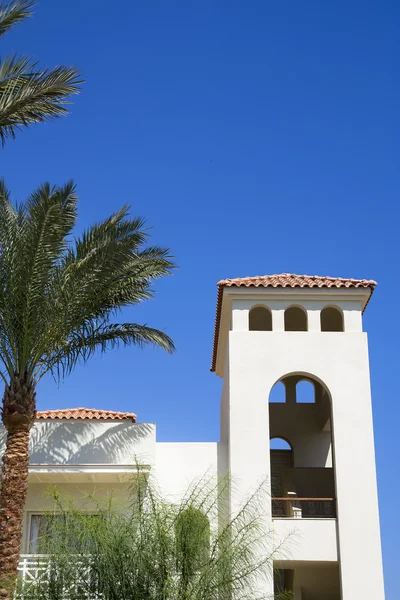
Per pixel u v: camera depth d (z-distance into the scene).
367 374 23.81
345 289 24.47
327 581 25.05
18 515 18.91
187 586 16.52
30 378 19.83
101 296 20.72
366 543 22.20
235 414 23.25
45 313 19.53
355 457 22.98
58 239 19.17
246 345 23.95
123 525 17.14
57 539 17.02
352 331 24.34
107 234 20.19
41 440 22.81
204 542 17.11
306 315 24.48
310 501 23.62
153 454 22.94
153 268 21.72
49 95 16.45
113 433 23.06
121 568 16.41
